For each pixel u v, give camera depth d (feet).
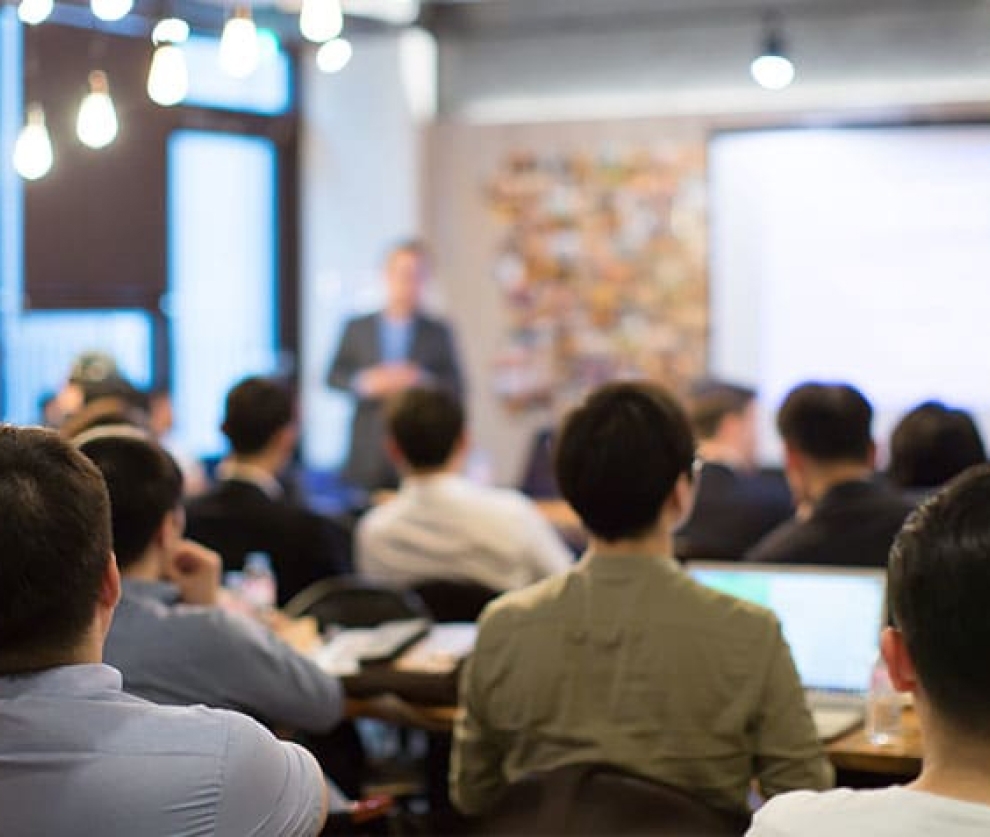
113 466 10.03
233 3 28.19
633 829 8.64
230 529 16.75
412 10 31.12
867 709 11.94
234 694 10.36
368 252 31.99
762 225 29.99
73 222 28.12
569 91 31.55
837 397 13.92
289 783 6.95
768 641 10.04
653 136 30.50
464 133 31.68
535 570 17.44
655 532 10.28
